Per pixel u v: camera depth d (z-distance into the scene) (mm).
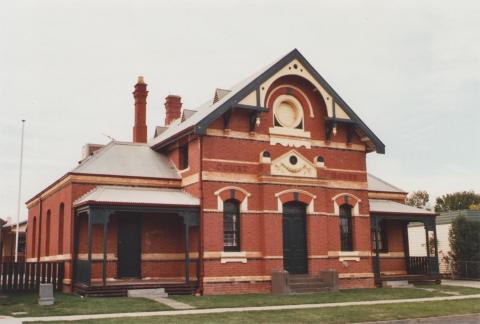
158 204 22016
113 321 14492
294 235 24562
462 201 62719
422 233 37969
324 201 25219
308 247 24547
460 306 18656
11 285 22031
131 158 26359
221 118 23656
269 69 24438
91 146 30469
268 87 24312
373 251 29844
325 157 25984
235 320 15047
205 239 22438
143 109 33594
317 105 26234
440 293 22859
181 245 24750
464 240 33344
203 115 24359
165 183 25062
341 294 22062
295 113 25641
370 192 31625
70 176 23719
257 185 23984
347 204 26328
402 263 30609
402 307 18141
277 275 22672
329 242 25328
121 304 18016
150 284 21312
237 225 23531
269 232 23531
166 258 24453
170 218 24891
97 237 23375
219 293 22219
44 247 28672
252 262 23266
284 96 25406
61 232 25406
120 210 21438
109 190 23250
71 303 18203
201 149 23094
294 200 24406
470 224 33531
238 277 22750
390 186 33344
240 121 24016
